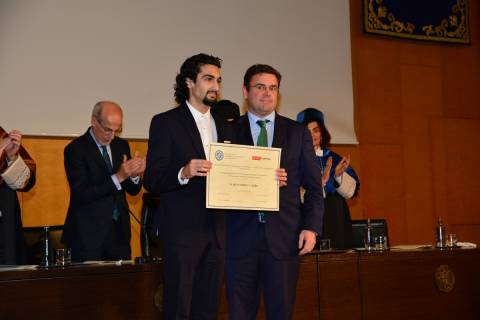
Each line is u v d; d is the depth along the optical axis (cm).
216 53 541
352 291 339
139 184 391
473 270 370
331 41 588
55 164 493
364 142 613
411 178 630
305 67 575
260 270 294
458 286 365
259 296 298
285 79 567
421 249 368
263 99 302
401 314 349
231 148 279
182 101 296
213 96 283
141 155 514
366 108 619
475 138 661
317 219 296
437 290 359
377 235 437
